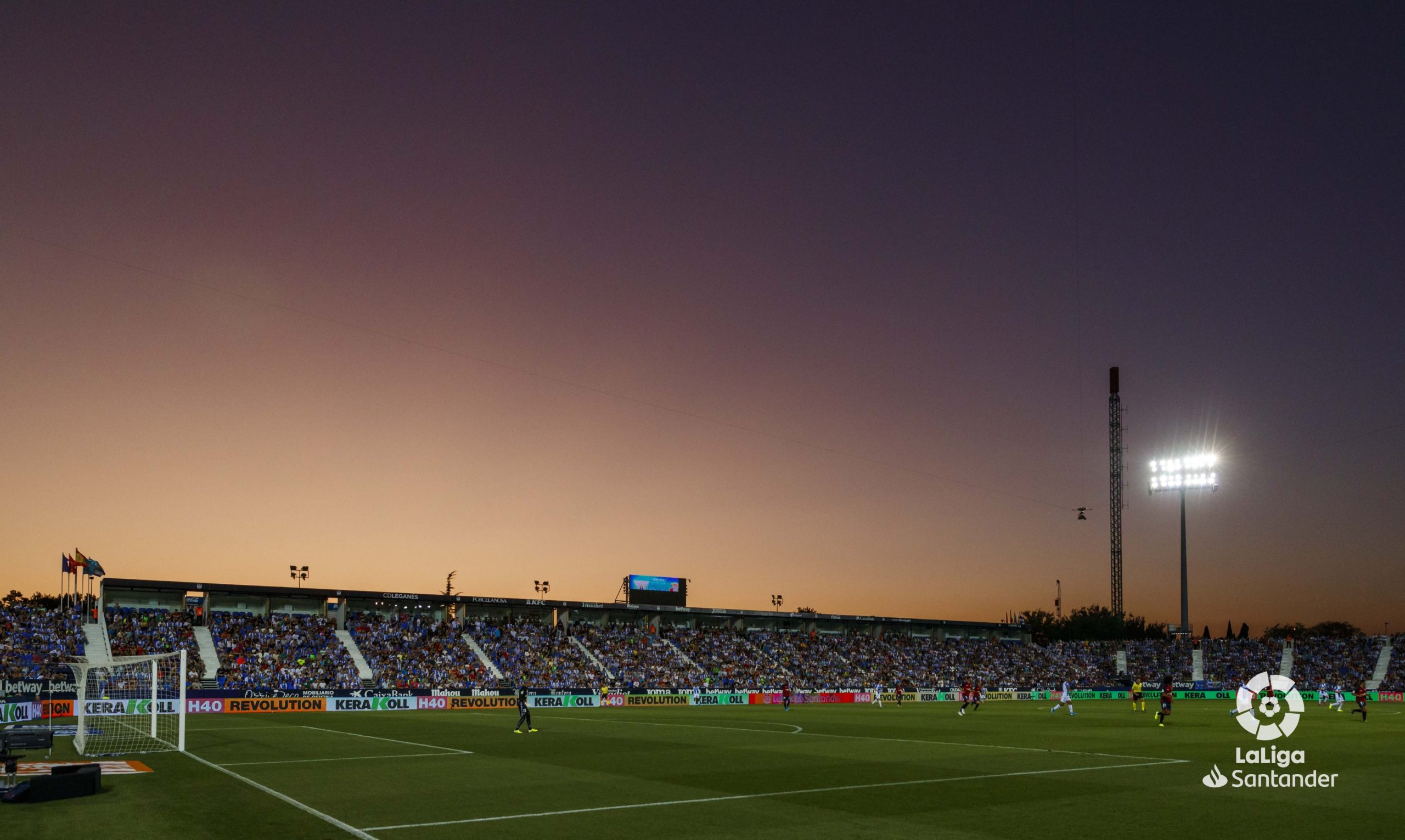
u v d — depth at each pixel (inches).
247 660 3056.1
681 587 4308.6
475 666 3425.2
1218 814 804.6
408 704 2842.0
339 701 2741.1
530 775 1068.5
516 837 688.4
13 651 2640.3
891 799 893.8
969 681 2618.1
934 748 1456.7
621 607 4057.6
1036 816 793.6
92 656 2790.4
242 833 685.3
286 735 1673.2
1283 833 719.7
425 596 3617.1
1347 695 3993.6
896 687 3890.3
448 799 869.8
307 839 668.1
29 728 1219.9
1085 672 4682.6
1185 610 4207.7
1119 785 1003.3
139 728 1827.0
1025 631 5211.6
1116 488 5187.0
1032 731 1881.2
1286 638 4803.2
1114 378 5231.3
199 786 937.5
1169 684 2107.5
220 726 1925.4
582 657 3715.6
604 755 1328.7
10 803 809.5
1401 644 4503.0
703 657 4018.2
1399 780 1048.2
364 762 1196.5
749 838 692.1
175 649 2992.1
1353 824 759.1
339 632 3415.4
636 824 748.0
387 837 681.6
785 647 4338.1
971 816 793.6
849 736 1737.2
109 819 733.9
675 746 1494.8
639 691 3223.4
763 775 1087.6
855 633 4751.5
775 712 2704.2
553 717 2379.4
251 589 3307.1
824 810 823.7
